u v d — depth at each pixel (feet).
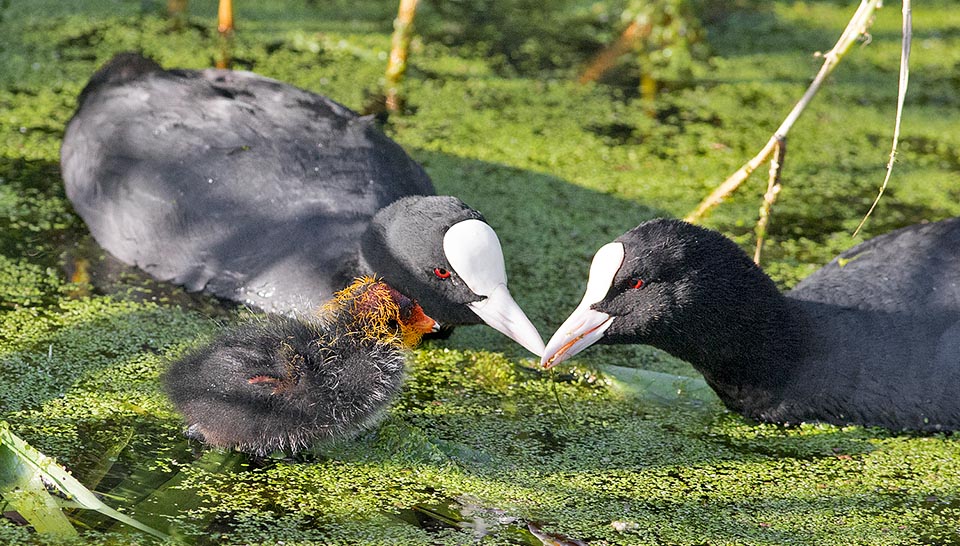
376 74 48.52
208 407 26.63
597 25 54.75
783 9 57.98
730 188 34.91
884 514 26.81
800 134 46.65
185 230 33.55
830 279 31.83
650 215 40.55
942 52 54.54
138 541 23.93
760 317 29.37
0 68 45.88
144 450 27.25
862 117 48.29
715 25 55.98
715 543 25.41
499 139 44.68
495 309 30.45
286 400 26.66
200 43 49.44
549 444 29.14
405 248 30.86
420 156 42.86
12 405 28.43
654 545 25.22
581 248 38.52
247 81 37.50
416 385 31.40
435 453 27.91
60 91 44.70
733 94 49.52
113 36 49.34
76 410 28.48
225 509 25.35
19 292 33.32
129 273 34.53
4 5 51.42
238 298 33.06
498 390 31.53
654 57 51.60
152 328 32.24
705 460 28.86
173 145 34.68
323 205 33.45
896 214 41.47
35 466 25.17
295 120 35.68
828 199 42.29
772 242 39.34
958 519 26.68
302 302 32.22
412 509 25.90
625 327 29.14
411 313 29.53
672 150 44.91
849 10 58.44
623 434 29.86
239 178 33.86
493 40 52.70
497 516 25.93
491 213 39.96
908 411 29.76
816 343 30.14
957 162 45.27
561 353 28.86
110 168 35.01
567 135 45.47
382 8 55.06
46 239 35.94
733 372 30.04
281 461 27.48
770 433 30.25
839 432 30.19
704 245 29.12
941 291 30.37
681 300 28.81
